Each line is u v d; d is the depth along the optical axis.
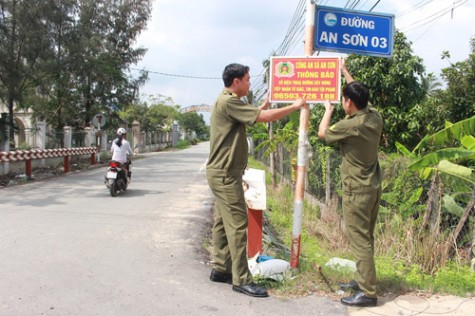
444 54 8.23
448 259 4.86
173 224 6.84
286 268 4.21
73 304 3.55
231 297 3.73
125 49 24.98
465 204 5.60
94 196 9.61
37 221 6.76
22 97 16.25
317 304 3.62
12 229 6.18
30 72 15.46
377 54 4.23
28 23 14.75
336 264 4.56
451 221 5.40
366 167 3.61
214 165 3.80
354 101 3.64
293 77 4.06
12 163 14.36
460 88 7.97
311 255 5.56
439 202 5.17
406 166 6.01
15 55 14.95
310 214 7.71
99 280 4.11
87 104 22.86
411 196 5.77
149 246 5.41
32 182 12.16
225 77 3.86
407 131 8.74
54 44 16.61
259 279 4.06
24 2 14.54
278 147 14.75
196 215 7.69
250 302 3.63
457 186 5.13
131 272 4.37
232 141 3.73
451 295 3.92
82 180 12.72
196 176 14.46
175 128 48.28
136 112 38.72
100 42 19.34
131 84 25.03
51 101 21.78
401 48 8.62
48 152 13.77
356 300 3.60
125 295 3.76
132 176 14.20
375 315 3.45
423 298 3.82
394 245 5.21
